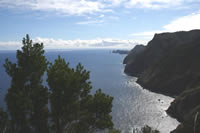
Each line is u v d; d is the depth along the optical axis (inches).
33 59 462.6
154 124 2178.9
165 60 4517.7
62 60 495.5
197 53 3941.9
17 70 450.3
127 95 3580.2
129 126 2113.7
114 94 3676.2
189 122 1295.5
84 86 510.0
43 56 481.1
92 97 515.2
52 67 463.5
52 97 436.1
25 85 459.5
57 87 422.3
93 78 5762.8
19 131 422.6
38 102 448.1
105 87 4365.2
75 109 455.8
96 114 494.9
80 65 522.3
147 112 2598.4
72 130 493.0
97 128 505.7
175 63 4173.2
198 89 2503.7
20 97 411.8
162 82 3964.1
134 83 4847.4
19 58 456.8
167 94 3661.4
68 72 463.5
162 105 2928.2
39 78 471.5
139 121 2267.5
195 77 3484.3
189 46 4261.8
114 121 2283.5
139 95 3585.1
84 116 500.4
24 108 400.5
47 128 458.6
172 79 3855.8
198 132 545.0
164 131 1993.1
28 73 463.2
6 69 449.1
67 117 478.0
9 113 427.2
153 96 3511.3
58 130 462.3
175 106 2509.8
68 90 429.4
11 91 440.5
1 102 2476.6
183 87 3612.2
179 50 4411.9
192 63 3833.7
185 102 2412.6
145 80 4507.9
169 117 2410.2
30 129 440.1
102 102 478.6
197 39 4256.9
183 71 3878.0
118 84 4722.0
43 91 458.0
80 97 507.5
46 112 461.7
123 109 2733.8
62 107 444.1
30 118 441.7
